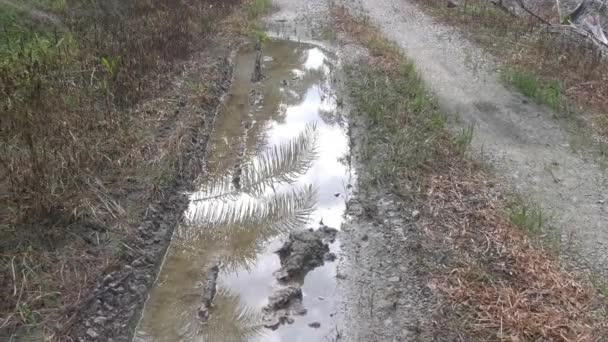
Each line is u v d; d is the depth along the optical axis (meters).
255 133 7.38
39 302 4.16
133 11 10.48
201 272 4.95
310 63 9.87
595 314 4.32
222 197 6.00
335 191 6.12
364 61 9.64
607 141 6.96
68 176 5.23
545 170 6.35
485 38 10.68
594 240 5.22
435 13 12.45
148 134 6.58
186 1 11.77
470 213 5.54
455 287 4.60
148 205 5.47
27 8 8.73
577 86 8.34
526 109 7.83
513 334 4.11
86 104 6.66
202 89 8.02
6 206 4.84
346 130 7.44
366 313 4.46
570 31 10.28
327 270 4.95
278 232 5.47
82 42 8.32
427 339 4.17
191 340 4.25
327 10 12.70
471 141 6.97
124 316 4.38
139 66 8.00
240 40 10.66
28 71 6.78
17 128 5.81
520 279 4.67
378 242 5.23
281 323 4.38
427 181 6.07
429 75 9.11
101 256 4.74
